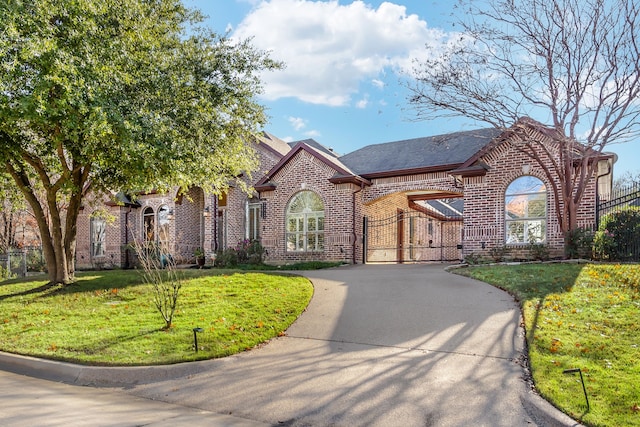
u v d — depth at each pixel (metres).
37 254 23.45
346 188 18.70
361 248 19.22
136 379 6.13
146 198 24.50
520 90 13.44
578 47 12.84
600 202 14.75
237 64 13.26
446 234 27.30
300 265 17.73
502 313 8.38
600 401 4.61
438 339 7.25
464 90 13.63
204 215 22.48
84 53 9.48
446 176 17.98
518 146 14.05
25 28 8.51
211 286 11.96
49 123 9.50
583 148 13.38
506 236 15.56
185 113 11.96
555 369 5.55
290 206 20.19
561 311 8.02
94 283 13.12
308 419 4.70
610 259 12.95
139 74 10.98
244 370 6.32
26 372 6.64
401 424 4.49
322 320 8.80
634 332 6.70
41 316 9.49
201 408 5.11
